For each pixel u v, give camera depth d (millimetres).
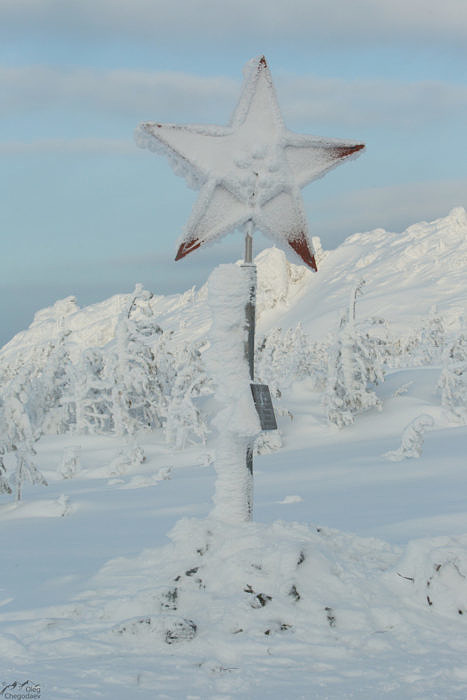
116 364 51125
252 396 6148
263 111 6480
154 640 4434
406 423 46500
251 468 6301
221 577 5254
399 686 3650
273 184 6449
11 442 23484
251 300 6344
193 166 6332
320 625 4570
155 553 5977
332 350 49094
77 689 3707
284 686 3701
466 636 4391
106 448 49031
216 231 6418
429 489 16750
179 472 37031
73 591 5656
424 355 87625
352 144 6586
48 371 55531
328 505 14297
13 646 4449
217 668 3986
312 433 47781
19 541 12203
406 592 4973
